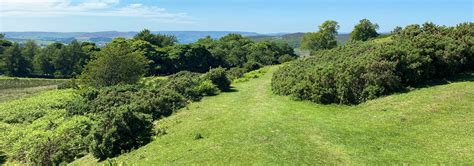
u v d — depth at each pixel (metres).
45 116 35.72
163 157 18.53
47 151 23.06
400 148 16.69
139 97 32.22
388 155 15.98
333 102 26.20
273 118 23.12
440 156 15.44
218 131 21.62
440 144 16.67
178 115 28.55
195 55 93.56
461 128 18.06
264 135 19.58
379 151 16.48
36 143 26.05
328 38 100.12
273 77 38.75
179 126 24.70
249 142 18.69
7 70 103.62
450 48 26.73
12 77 99.06
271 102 28.80
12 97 57.75
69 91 53.09
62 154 22.86
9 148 27.20
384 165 14.98
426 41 27.31
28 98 51.00
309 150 16.98
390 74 24.83
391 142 17.48
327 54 37.38
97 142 21.47
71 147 23.58
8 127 32.84
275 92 32.84
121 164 17.88
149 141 22.41
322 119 22.14
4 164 24.50
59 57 104.88
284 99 29.30
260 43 111.88
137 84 41.94
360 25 86.38
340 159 15.83
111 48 45.75
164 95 31.67
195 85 35.84
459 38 29.36
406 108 21.81
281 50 118.75
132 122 22.38
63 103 41.53
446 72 26.67
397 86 25.05
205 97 34.69
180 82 35.34
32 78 98.81
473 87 23.53
